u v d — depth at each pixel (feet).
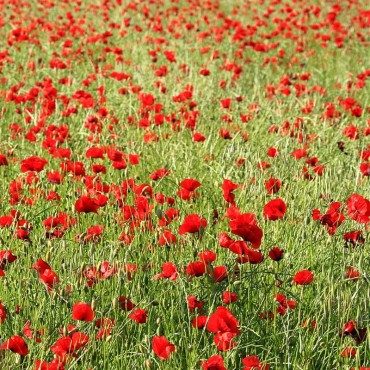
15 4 92.48
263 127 44.62
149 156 37.76
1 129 42.83
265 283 23.81
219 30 74.84
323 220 24.39
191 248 24.70
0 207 30.78
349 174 34.06
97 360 19.89
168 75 57.77
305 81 59.36
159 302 21.83
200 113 46.26
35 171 30.04
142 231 26.14
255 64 65.41
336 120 45.19
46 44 72.28
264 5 113.80
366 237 26.23
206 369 16.99
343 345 20.39
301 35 80.94
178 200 30.99
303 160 36.88
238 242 20.30
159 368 19.20
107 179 35.06
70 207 30.07
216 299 22.39
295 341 21.13
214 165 36.68
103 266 22.21
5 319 21.54
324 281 24.00
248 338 21.50
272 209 22.99
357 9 101.71
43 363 17.89
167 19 93.76
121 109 47.96
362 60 69.36
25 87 55.26
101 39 67.77
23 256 24.99
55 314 21.35
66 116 43.21
